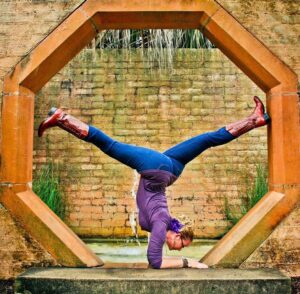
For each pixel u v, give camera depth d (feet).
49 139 16.85
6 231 8.13
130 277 7.02
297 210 8.15
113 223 16.58
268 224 8.09
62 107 16.96
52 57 8.58
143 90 17.03
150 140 16.80
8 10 8.61
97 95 17.02
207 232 16.40
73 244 8.18
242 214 16.39
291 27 8.55
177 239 8.78
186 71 17.08
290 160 8.26
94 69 17.15
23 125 8.46
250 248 8.03
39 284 6.97
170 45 17.15
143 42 17.33
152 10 8.48
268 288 6.90
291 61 8.47
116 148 8.25
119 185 16.75
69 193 16.70
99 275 7.18
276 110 8.46
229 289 6.87
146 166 8.18
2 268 8.07
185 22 8.91
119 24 8.96
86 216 16.60
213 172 16.63
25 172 8.42
